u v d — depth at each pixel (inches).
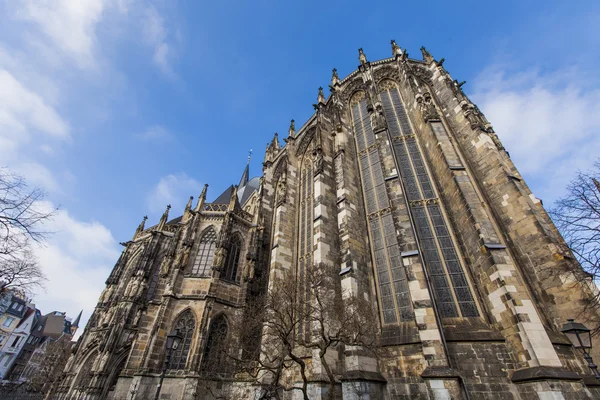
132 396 917.8
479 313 688.4
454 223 837.2
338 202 1042.7
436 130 975.6
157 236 1659.7
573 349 610.2
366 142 1263.5
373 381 647.8
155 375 984.3
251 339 932.6
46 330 3853.3
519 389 552.1
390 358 700.7
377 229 961.5
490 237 719.1
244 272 1341.0
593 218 581.9
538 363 535.8
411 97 1187.3
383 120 1057.5
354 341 624.4
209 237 1427.2
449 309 707.4
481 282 706.2
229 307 1213.7
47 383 2006.6
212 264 1291.8
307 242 1244.5
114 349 1261.1
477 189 891.4
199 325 1098.1
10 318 3267.7
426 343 612.1
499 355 605.9
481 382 586.6
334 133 1341.0
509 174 842.8
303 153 1664.6
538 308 669.9
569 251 672.4
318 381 695.1
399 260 848.3
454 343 644.1
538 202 904.9
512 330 602.9
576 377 507.2
